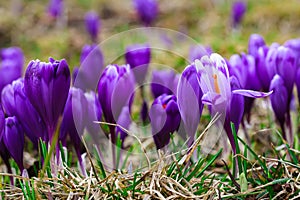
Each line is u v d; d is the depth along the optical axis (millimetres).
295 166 494
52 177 500
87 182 500
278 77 528
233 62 538
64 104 485
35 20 1546
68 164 529
